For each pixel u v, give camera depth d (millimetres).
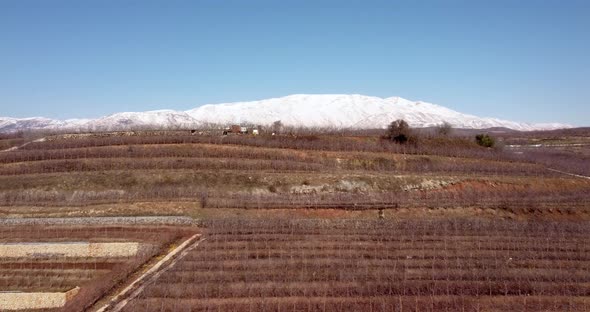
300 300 71500
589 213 117688
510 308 71188
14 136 181375
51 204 112250
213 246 88750
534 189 133250
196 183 125562
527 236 98250
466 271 81312
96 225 99250
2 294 73688
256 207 112312
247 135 166875
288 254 86188
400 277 78750
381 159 150750
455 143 177750
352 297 72938
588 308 71500
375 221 104000
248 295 73062
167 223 100562
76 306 70438
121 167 135125
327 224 101250
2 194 115562
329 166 145875
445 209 116688
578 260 87562
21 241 91062
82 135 166750
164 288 73562
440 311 70375
